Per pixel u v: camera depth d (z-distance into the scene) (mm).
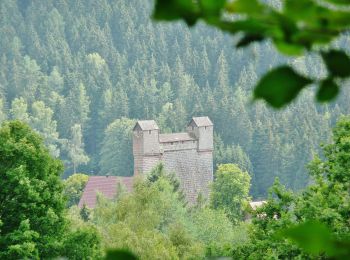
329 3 4895
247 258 73625
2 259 84250
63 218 94250
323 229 4961
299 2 4863
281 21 4891
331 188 67625
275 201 77188
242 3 4812
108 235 148750
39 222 91562
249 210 78312
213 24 4836
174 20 4754
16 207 90750
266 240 71812
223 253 75625
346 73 4938
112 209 172000
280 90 4941
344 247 4918
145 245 142500
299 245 4977
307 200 68875
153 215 169500
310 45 4969
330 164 71250
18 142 94250
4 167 92625
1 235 88375
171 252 143125
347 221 62062
